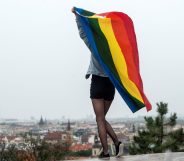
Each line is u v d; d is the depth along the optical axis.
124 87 7.33
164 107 24.94
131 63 7.51
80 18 7.60
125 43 7.63
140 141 24.34
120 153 7.39
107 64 7.24
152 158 7.07
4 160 18.17
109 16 7.75
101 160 6.94
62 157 20.03
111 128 7.47
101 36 7.50
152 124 24.69
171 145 23.89
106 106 7.44
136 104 7.36
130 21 7.86
